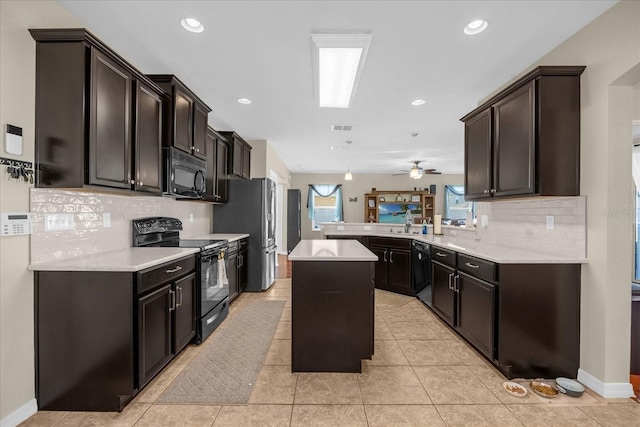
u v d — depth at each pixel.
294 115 3.83
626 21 1.79
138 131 2.20
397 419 1.69
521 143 2.24
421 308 3.65
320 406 1.81
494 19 1.95
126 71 2.06
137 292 1.78
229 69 2.64
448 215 9.23
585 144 2.07
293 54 2.39
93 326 1.75
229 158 4.39
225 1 1.79
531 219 2.57
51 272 1.74
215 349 2.56
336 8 1.85
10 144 1.57
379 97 3.23
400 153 6.23
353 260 2.16
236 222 4.42
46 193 1.80
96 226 2.25
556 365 2.13
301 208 9.29
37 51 1.71
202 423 1.66
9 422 1.59
